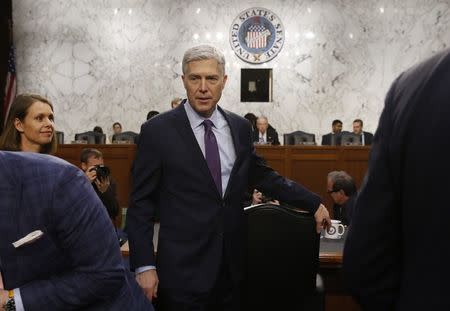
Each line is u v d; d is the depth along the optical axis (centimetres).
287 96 934
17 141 198
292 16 927
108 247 108
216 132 185
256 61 932
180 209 176
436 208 82
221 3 934
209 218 175
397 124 88
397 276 92
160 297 178
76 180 108
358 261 92
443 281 81
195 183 175
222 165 182
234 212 181
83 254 105
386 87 921
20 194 102
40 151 200
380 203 90
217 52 176
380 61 921
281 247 220
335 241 272
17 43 948
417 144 84
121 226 374
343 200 352
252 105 935
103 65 945
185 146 175
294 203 201
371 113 926
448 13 906
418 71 89
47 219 104
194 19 936
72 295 104
